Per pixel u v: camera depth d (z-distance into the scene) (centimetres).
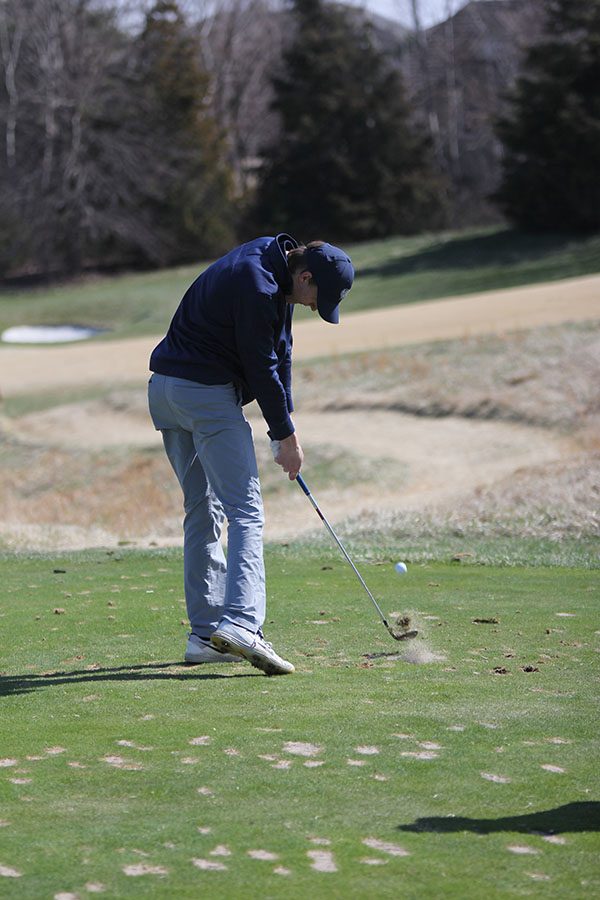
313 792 610
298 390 3944
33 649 1016
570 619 1127
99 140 9662
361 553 1717
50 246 9788
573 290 4994
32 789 618
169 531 2617
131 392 4362
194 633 950
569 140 7850
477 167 11931
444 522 2044
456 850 530
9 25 9612
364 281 7369
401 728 725
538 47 8288
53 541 2066
